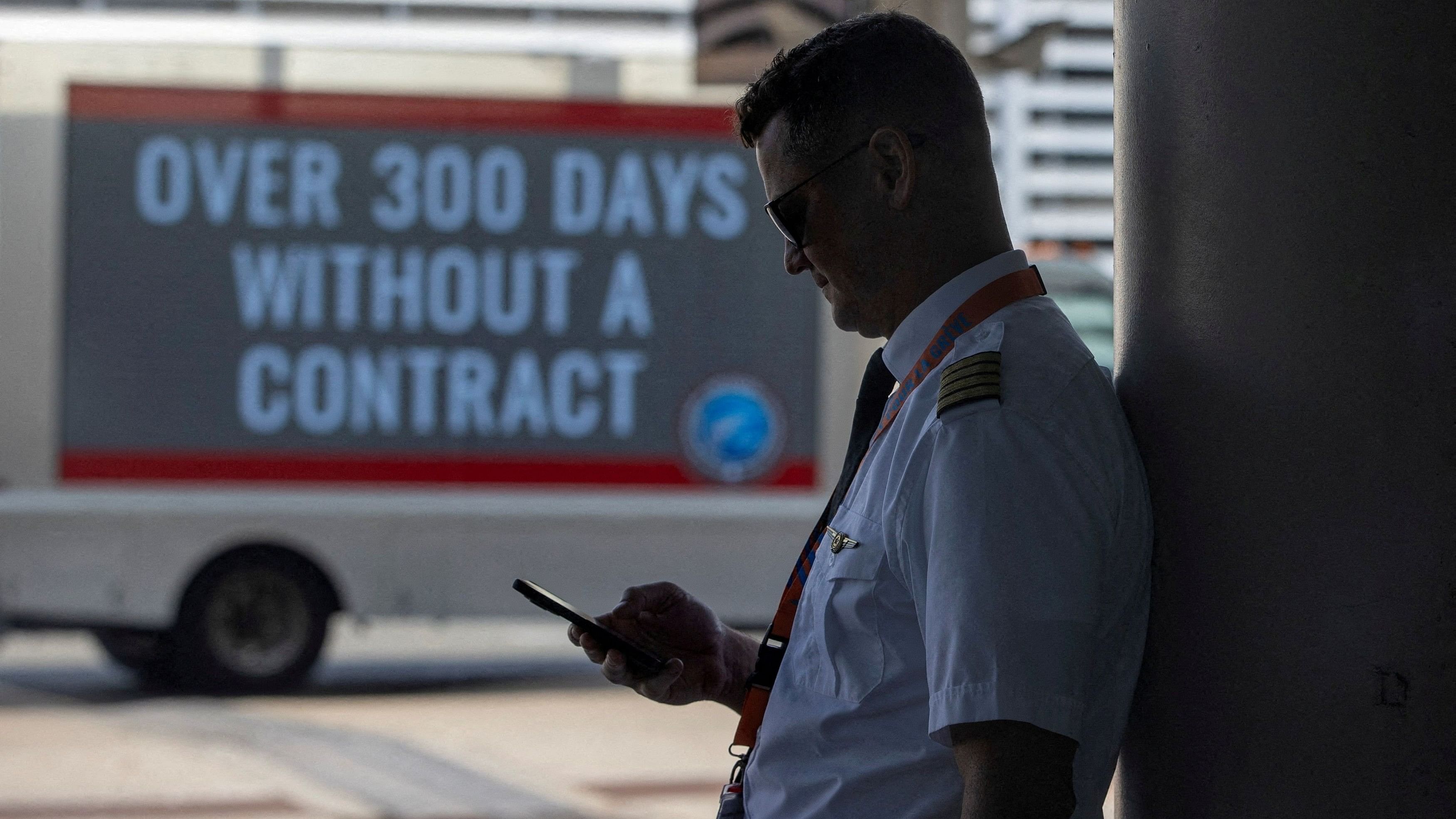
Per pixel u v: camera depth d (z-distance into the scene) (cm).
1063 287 1589
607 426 1417
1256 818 264
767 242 1428
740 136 298
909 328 275
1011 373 252
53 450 1385
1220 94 271
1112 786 321
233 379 1390
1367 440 256
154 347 1387
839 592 263
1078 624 236
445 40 1484
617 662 333
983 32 1523
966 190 276
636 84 1413
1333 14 259
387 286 1395
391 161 1394
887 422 271
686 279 1418
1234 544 267
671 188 1418
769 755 273
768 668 285
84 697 1462
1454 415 253
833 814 261
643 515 1418
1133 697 286
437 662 1720
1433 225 254
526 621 1422
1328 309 259
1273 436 263
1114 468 258
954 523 239
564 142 1406
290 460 1398
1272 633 263
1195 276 275
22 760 1188
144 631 1408
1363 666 256
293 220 1388
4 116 1377
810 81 277
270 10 1456
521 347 1406
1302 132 261
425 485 1406
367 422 1400
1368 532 256
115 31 1415
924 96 272
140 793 1084
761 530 1427
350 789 1105
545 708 1436
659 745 1275
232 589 1409
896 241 276
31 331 1381
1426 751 253
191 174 1383
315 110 1388
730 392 1424
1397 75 255
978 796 230
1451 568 253
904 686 257
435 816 1028
